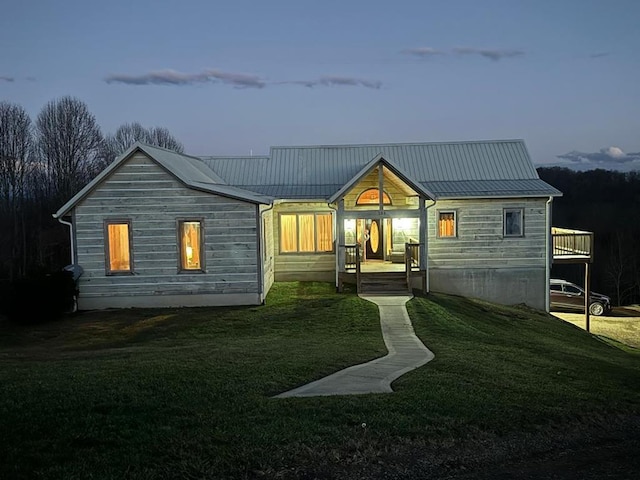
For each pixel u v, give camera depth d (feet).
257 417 25.14
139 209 64.08
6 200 155.74
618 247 164.45
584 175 246.68
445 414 26.61
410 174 86.22
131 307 64.54
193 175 70.69
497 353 42.63
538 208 78.84
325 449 22.50
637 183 233.76
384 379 33.32
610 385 34.19
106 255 64.18
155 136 209.97
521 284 79.51
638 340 74.74
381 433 24.11
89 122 178.19
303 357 38.27
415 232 80.38
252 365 34.91
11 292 57.52
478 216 79.00
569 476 21.94
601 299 95.61
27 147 164.25
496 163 87.71
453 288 79.61
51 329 55.67
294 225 80.59
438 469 21.99
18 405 25.63
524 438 25.18
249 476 20.31
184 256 64.85
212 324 56.13
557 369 37.60
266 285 70.18
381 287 70.03
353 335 50.16
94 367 34.09
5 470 19.44
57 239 149.18
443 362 37.78
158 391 28.25
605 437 26.12
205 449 21.74
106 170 63.26
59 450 21.12
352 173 87.71
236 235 64.39
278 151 92.89
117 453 21.07
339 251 71.72
